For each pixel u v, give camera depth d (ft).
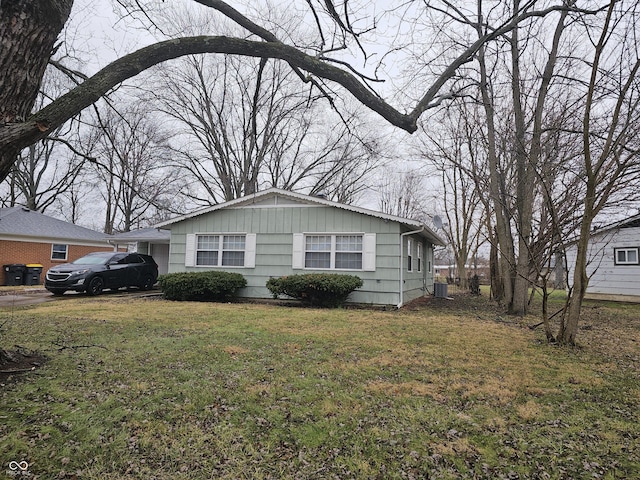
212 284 38.34
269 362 16.08
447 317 31.14
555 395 13.00
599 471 8.50
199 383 13.37
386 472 8.45
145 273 53.16
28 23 8.45
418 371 15.29
